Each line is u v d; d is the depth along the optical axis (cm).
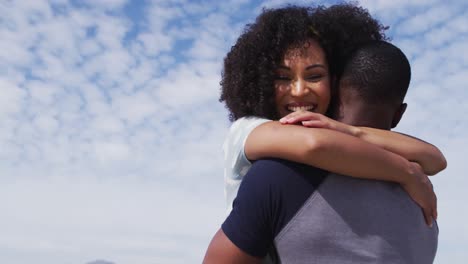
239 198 191
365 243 184
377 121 220
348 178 190
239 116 275
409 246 193
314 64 254
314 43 258
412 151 216
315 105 256
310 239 182
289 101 258
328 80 256
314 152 184
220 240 191
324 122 203
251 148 204
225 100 286
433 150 227
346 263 181
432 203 208
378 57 218
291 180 186
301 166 188
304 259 183
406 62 222
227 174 224
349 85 222
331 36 262
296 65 256
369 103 218
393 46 225
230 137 225
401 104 231
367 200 189
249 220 186
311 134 187
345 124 208
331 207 184
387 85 216
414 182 202
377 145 209
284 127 198
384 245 186
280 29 261
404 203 198
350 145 189
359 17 281
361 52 224
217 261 190
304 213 183
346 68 226
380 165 193
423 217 206
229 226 190
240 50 273
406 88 222
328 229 182
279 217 185
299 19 261
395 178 198
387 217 190
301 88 254
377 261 183
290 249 184
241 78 270
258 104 264
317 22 263
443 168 230
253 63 267
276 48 261
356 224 185
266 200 186
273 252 192
